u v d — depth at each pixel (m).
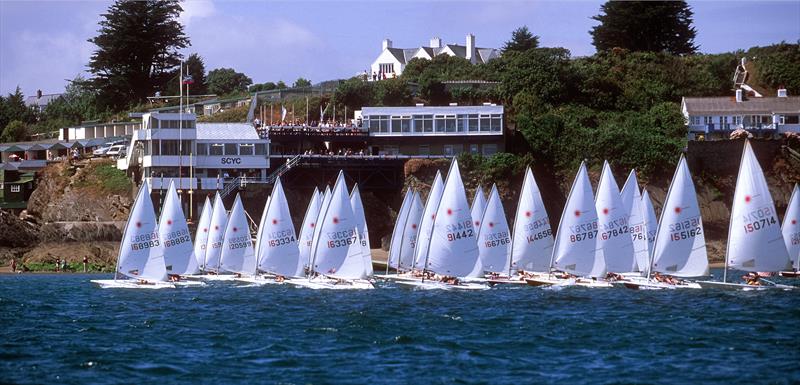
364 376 105.00
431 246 176.50
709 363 111.25
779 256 164.75
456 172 175.62
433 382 102.25
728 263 167.00
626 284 181.12
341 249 177.50
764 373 105.94
